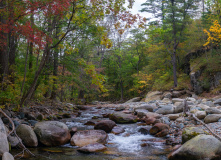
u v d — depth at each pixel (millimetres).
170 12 21500
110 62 31234
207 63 18828
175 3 22547
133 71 32312
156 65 25359
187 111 9047
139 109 11219
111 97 35562
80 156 4750
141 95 29891
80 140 5785
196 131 5262
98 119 10414
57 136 5711
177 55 24000
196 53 22156
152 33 26406
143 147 5465
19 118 8391
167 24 23000
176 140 5820
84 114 12844
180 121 7621
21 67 13078
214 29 16344
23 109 9344
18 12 6156
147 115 9344
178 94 19359
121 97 32125
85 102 24531
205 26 20891
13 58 11281
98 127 7324
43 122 6227
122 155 4816
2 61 9352
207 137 4219
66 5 6234
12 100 9070
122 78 31906
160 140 6055
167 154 4828
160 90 22812
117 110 14469
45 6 5961
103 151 5141
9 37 10219
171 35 21641
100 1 7680
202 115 7418
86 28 9570
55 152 5043
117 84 35500
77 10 8484
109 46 8961
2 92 8359
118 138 6449
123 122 9055
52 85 14055
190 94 19078
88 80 14359
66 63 12961
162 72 25969
